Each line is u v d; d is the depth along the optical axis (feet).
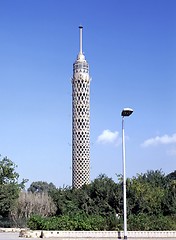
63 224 123.03
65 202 184.14
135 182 183.42
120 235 117.50
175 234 120.88
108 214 162.20
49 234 117.39
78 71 298.15
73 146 292.20
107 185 178.60
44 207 197.36
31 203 198.29
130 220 127.24
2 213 184.55
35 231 119.34
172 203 160.66
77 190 194.08
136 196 164.45
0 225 184.85
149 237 118.21
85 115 294.05
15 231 168.96
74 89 298.15
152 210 161.38
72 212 164.86
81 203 178.29
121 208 166.09
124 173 100.99
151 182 210.79
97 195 176.35
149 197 166.30
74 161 289.53
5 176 183.73
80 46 305.12
